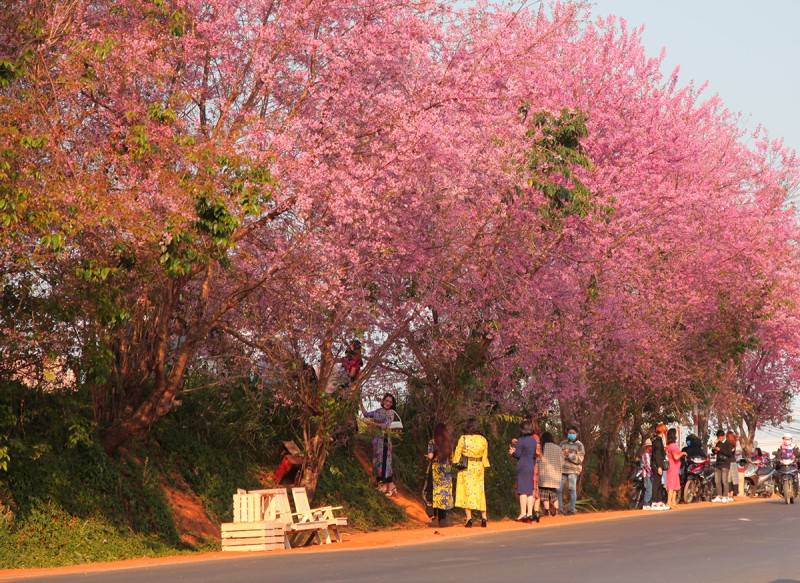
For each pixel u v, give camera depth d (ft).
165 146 54.60
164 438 69.46
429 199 68.03
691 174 97.91
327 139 63.62
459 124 67.10
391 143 64.28
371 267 69.00
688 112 104.01
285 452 75.10
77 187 49.78
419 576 38.24
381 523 78.38
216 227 53.11
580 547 50.98
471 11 71.05
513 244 78.69
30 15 54.34
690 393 111.55
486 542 57.11
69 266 54.13
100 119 58.13
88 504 57.88
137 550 56.75
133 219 50.67
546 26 82.23
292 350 71.56
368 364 75.51
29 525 53.93
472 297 79.36
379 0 65.51
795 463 104.32
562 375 91.20
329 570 41.70
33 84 53.93
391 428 82.02
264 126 59.77
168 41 60.39
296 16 61.31
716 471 115.34
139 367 64.59
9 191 47.73
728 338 110.83
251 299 68.59
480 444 76.28
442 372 85.66
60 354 56.90
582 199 76.64
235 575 40.47
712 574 38.14
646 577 37.22
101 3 60.08
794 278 114.21
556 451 88.79
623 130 90.33
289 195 59.26
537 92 83.41
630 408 115.75
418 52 65.16
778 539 54.70
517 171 73.05
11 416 55.52
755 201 119.44
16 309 54.65
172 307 63.05
